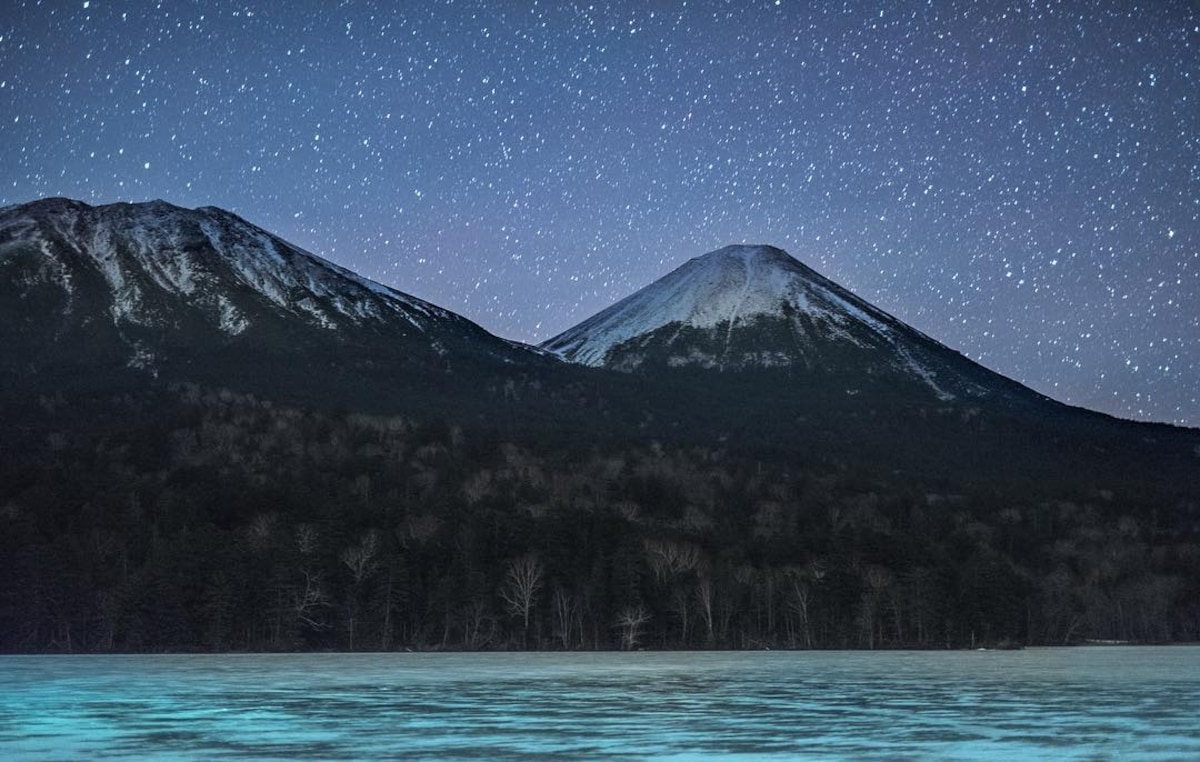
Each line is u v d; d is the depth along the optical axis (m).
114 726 72.94
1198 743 64.31
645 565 187.25
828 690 98.00
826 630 188.12
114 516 196.00
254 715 78.88
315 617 176.12
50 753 61.41
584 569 188.38
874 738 66.44
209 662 142.00
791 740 65.75
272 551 176.12
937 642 187.38
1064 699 89.00
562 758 59.44
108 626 168.12
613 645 181.50
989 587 190.25
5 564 169.00
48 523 190.25
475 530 194.25
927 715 78.25
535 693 95.31
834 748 62.50
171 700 89.12
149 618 166.12
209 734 69.06
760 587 191.00
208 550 172.75
